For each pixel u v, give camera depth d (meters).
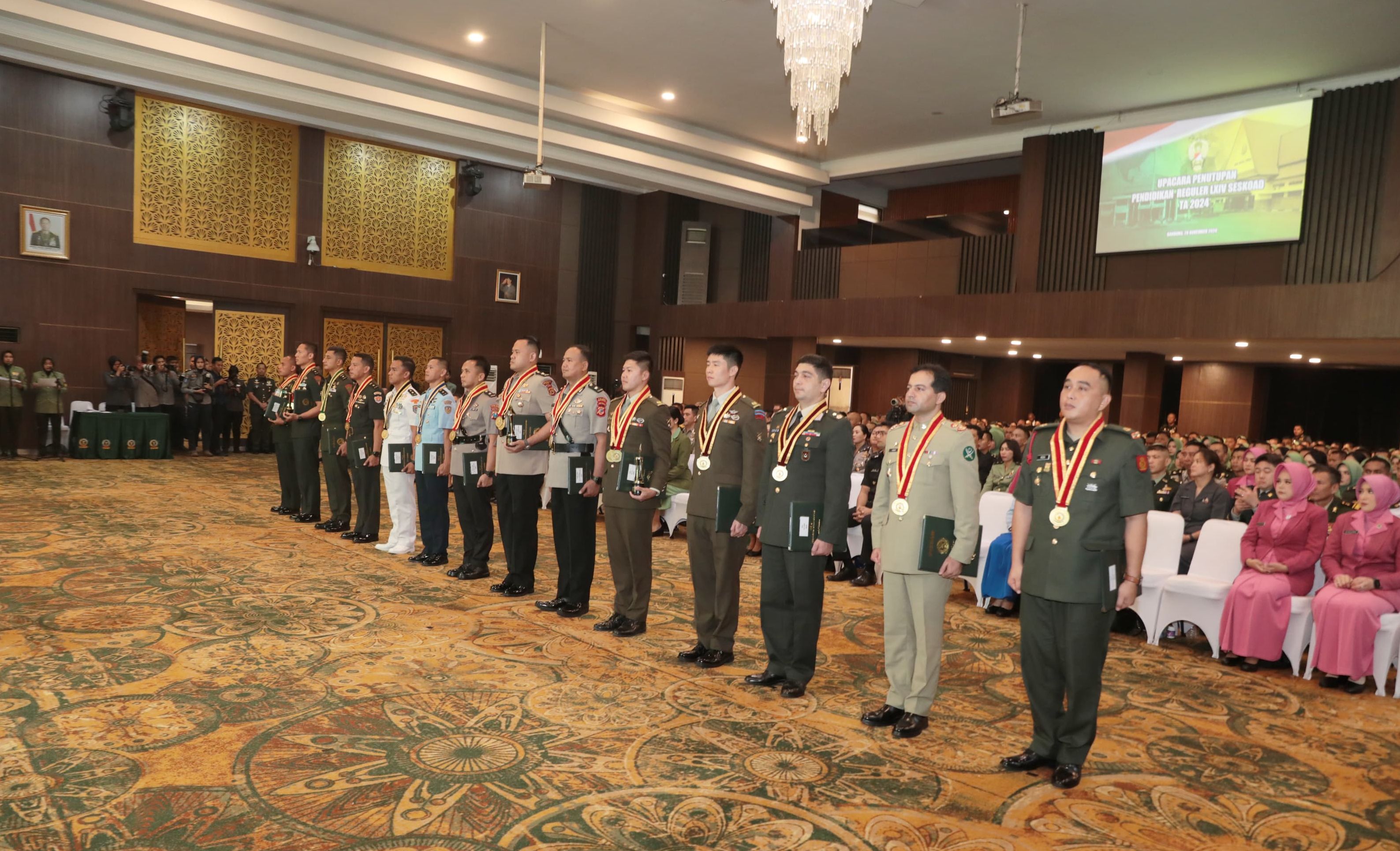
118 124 12.36
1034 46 10.34
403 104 11.59
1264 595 4.62
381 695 3.63
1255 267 11.62
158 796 2.70
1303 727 3.85
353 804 2.71
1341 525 4.69
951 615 5.69
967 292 14.72
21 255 11.85
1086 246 13.13
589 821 2.67
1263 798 3.09
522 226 16.62
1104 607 3.01
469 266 16.02
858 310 14.91
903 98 12.48
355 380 7.25
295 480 7.95
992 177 17.69
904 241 15.91
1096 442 3.15
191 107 13.12
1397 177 10.42
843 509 3.80
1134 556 3.06
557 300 17.16
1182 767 3.34
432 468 6.05
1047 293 12.70
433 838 2.52
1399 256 10.35
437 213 15.65
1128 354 13.57
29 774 2.81
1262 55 10.25
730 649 4.30
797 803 2.86
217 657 3.98
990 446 8.84
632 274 18.08
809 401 3.93
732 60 11.31
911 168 15.12
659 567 6.67
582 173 14.74
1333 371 18.50
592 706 3.63
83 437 11.56
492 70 11.96
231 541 6.63
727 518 4.09
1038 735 3.23
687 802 2.82
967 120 13.30
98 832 2.48
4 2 9.19
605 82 12.37
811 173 15.97
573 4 9.86
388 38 11.03
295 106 11.50
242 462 12.27
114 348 12.59
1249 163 11.53
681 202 17.86
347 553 6.44
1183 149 12.08
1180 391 20.95
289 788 2.79
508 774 2.96
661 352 17.92
